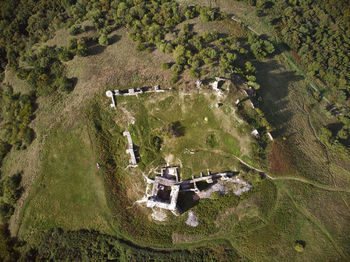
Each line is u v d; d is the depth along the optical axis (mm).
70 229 51125
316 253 47062
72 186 53719
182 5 74000
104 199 51594
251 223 49062
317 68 71062
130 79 59406
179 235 48250
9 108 66250
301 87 69625
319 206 51688
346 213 51969
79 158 55031
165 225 48969
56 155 56125
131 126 56125
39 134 58844
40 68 64312
